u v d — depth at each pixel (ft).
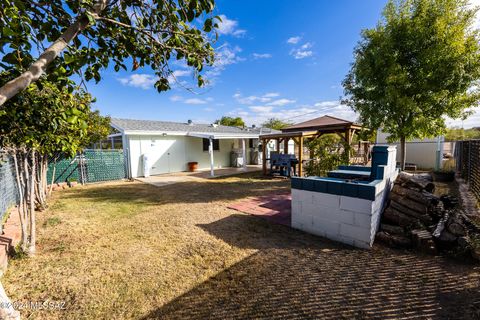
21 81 3.93
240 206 18.49
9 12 4.38
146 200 20.94
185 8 6.07
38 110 7.77
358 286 7.86
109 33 6.36
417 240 10.09
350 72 26.63
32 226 10.27
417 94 21.93
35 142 9.93
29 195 10.26
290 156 33.81
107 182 31.40
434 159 40.65
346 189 10.98
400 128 23.59
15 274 8.65
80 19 4.79
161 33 6.64
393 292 7.48
